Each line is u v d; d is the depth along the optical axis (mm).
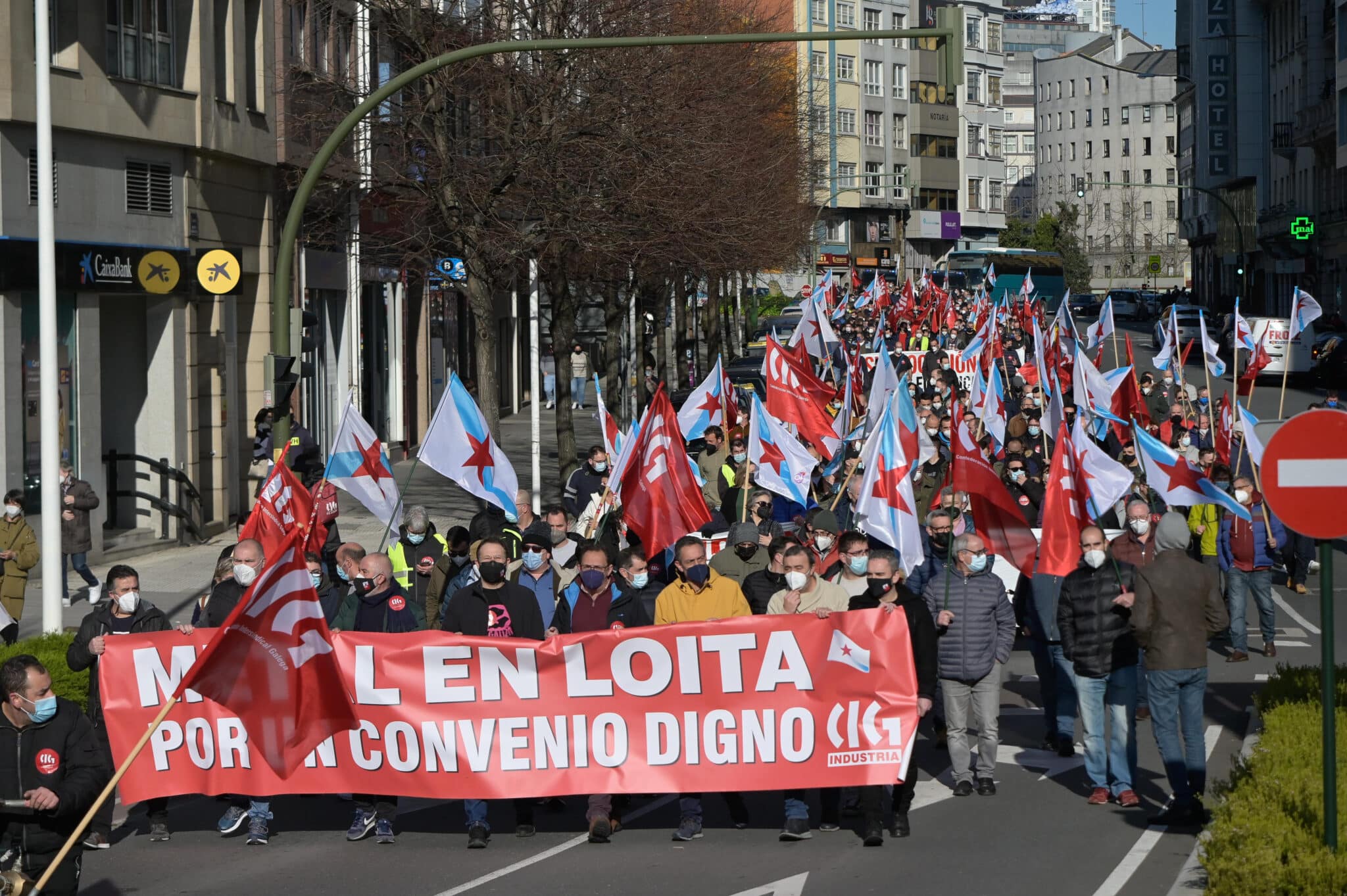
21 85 20078
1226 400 22047
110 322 23641
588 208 24000
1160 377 36188
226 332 25688
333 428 31953
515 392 51281
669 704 10453
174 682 10383
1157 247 158000
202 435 25234
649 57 26078
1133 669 11320
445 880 9812
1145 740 13805
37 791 7805
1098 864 9969
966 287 90312
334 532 17266
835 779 10359
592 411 49875
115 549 22578
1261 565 16891
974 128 129625
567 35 24594
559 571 13383
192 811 11922
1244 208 98062
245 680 9297
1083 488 12773
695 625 10422
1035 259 91375
